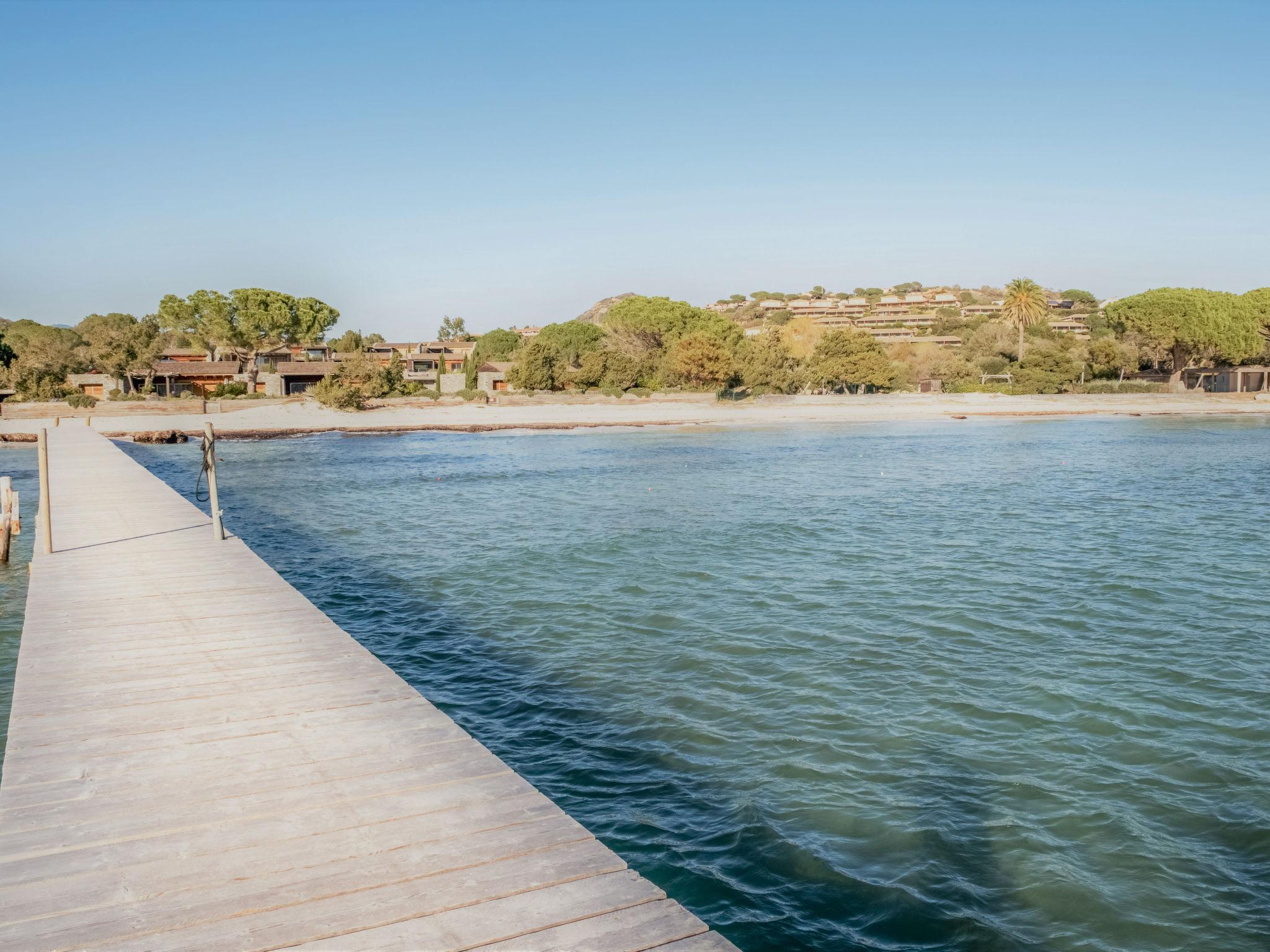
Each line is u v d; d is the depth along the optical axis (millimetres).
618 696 13023
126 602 12688
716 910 7836
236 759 7203
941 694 12859
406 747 7461
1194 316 100312
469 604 18281
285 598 12969
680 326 106875
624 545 24156
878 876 8328
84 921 4848
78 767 7059
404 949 4609
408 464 47750
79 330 128250
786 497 33594
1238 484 36938
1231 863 8461
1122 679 13430
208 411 79062
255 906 5004
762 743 11297
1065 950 7234
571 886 5242
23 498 34250
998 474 41156
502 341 133125
